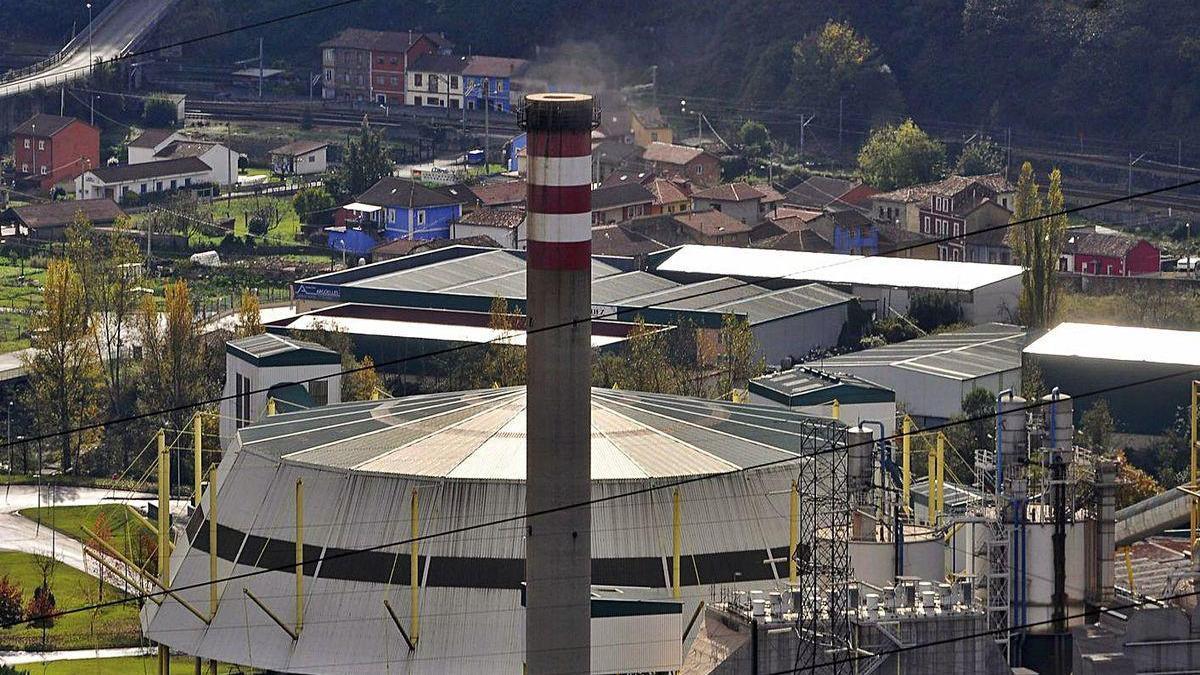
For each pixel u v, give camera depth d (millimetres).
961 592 95938
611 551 113562
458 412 125500
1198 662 98625
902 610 93438
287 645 114250
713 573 113875
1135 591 106812
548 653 107438
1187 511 114125
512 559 112938
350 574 114375
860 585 96000
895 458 132250
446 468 117250
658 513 114875
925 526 113000
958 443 163000
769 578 114562
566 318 107188
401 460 118875
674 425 123750
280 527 118125
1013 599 99250
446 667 111125
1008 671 93250
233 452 128250
